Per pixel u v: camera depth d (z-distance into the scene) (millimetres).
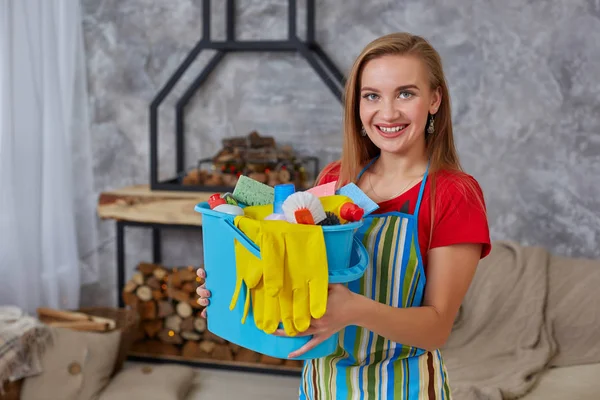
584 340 2756
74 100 3586
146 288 3311
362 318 1078
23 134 3033
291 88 3496
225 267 1134
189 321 3279
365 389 1329
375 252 1275
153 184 3346
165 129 3641
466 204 1214
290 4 3254
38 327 2645
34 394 2590
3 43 2895
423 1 3336
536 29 3244
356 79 1281
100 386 2766
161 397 2758
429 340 1165
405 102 1212
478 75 3328
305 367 1471
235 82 3549
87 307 3568
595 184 3275
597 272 2961
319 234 1025
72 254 3400
